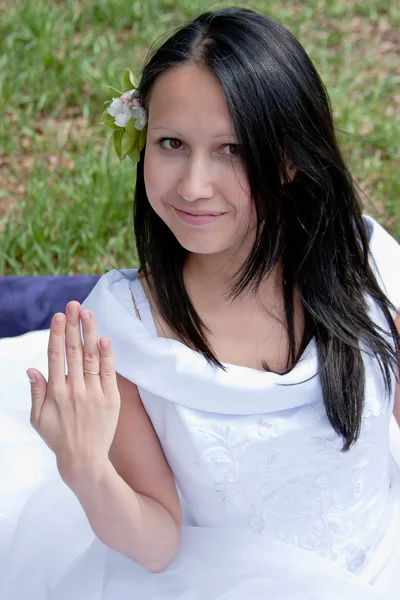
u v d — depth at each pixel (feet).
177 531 4.85
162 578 5.02
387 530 5.40
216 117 4.13
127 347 4.64
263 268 4.69
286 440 4.68
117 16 14.43
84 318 4.01
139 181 4.83
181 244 4.54
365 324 4.92
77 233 10.18
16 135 12.10
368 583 5.18
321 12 15.08
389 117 12.46
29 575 5.48
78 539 5.67
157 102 4.27
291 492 4.88
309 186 4.69
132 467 4.81
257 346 4.94
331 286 4.92
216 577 4.96
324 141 4.58
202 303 4.94
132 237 10.10
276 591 4.85
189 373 4.54
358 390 4.76
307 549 5.08
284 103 4.26
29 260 9.91
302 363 4.74
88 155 11.29
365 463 5.02
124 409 4.78
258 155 4.23
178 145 4.31
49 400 4.12
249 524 4.97
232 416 4.67
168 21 14.33
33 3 14.29
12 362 7.34
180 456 4.78
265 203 4.39
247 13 4.37
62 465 4.19
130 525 4.48
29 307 8.46
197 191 4.19
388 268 5.49
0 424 6.64
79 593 5.13
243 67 4.14
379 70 13.75
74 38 13.99
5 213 10.87
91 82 12.78
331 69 13.66
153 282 4.87
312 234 4.81
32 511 5.81
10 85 12.58
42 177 11.14
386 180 11.26
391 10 15.07
